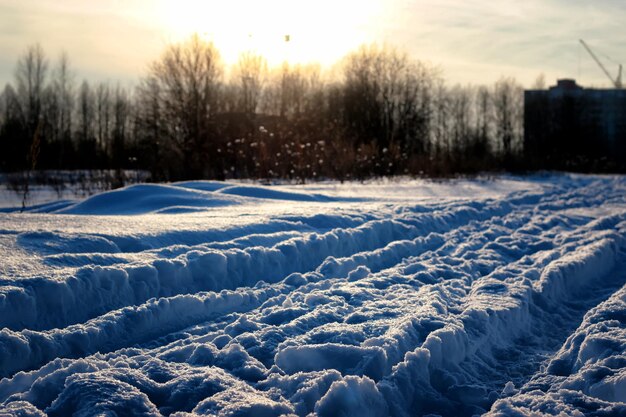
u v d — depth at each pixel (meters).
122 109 60.06
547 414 3.08
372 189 17.58
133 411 2.94
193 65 32.72
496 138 70.75
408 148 40.22
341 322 4.59
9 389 3.32
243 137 22.11
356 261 6.85
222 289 5.77
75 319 4.59
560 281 6.46
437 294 5.39
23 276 4.62
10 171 28.16
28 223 7.19
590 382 3.60
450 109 70.25
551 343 4.99
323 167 21.11
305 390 3.23
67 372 3.33
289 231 7.97
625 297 5.49
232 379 3.44
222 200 11.33
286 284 5.97
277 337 4.19
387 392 3.39
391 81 51.47
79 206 10.91
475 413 3.51
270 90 48.22
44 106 53.34
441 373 3.89
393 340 3.95
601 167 47.44
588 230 10.12
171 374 3.46
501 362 4.46
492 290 5.84
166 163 20.77
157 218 8.20
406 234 9.15
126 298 5.01
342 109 48.56
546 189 20.19
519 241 8.82
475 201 13.62
